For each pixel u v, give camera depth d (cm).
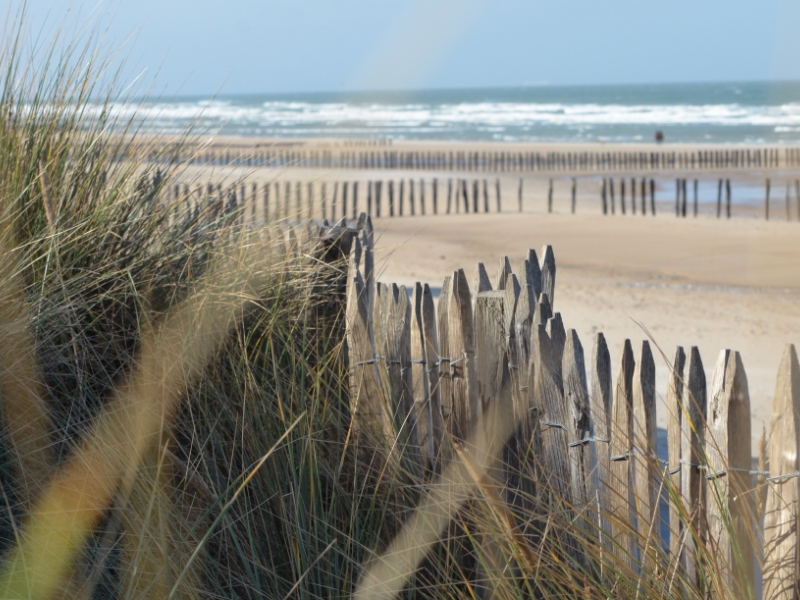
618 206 2211
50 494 195
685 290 1012
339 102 13862
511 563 210
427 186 2758
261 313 264
